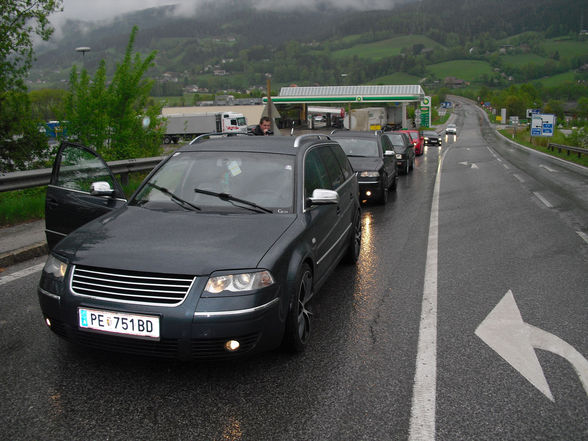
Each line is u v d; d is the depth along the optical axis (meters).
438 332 4.34
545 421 3.03
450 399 3.27
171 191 4.44
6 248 6.55
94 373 3.54
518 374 3.61
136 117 14.36
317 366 3.69
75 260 3.44
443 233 8.47
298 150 4.88
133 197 4.50
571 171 20.55
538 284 5.70
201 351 3.23
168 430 2.89
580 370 3.67
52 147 13.28
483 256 6.94
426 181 16.84
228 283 3.28
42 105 13.23
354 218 6.39
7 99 12.62
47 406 3.12
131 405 3.14
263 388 3.37
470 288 5.55
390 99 69.19
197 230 3.77
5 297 5.07
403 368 3.67
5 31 12.23
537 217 9.95
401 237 8.16
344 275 6.02
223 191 4.38
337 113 63.16
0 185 8.35
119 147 13.88
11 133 12.74
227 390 3.34
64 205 5.06
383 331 4.35
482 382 3.49
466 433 2.90
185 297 3.22
